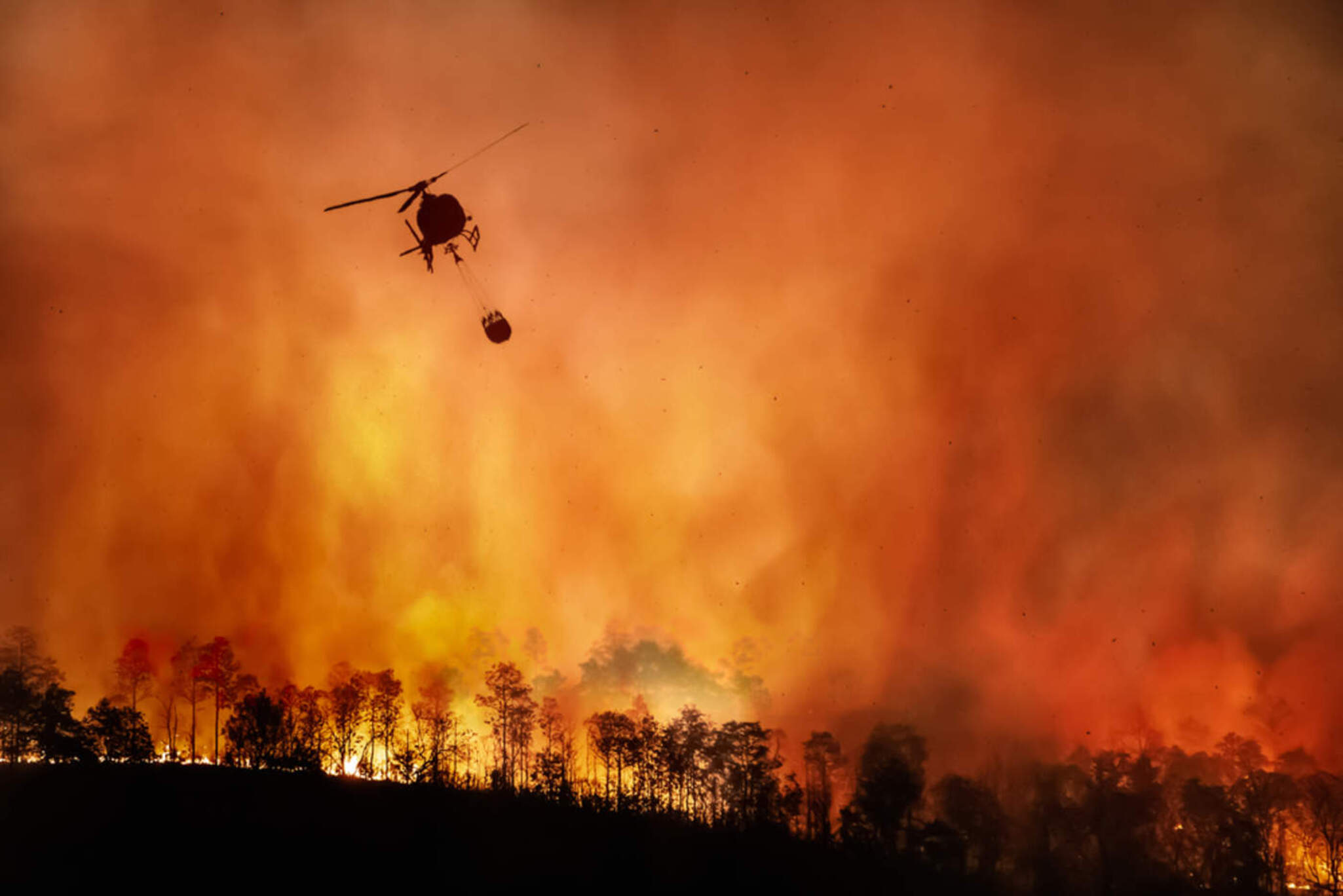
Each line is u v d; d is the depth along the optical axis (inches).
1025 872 2947.8
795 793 3097.9
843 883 2598.4
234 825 2235.5
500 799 2765.7
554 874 2263.8
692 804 3154.5
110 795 2351.1
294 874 2033.7
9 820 2178.9
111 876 1937.7
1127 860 3036.4
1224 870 2999.5
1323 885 2942.9
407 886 2066.9
